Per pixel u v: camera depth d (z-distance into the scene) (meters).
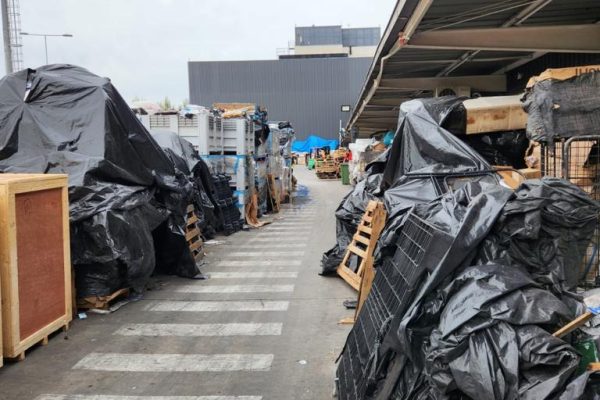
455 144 6.45
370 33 100.88
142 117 12.87
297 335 5.55
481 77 14.97
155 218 7.26
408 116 7.10
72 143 6.67
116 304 6.59
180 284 7.73
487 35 9.29
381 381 3.21
